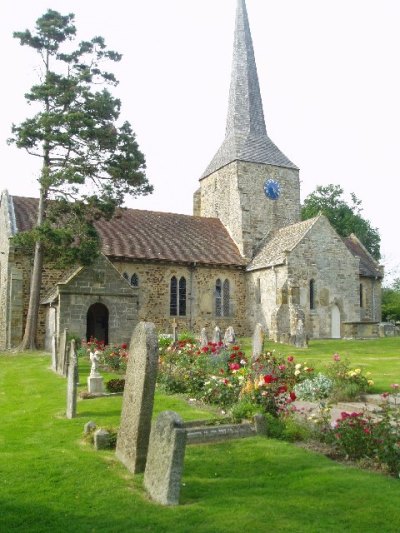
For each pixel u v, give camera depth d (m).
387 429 8.21
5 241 30.95
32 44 28.23
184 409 11.80
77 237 27.23
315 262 33.44
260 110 43.19
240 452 8.50
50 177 25.56
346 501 6.61
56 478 7.35
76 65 28.80
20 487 7.02
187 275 34.97
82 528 5.90
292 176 40.88
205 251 36.38
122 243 33.66
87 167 27.09
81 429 10.25
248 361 16.42
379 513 6.25
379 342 30.30
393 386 11.05
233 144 40.72
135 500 6.64
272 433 9.52
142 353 7.86
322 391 13.59
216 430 9.23
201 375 14.46
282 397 10.98
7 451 8.86
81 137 26.42
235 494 6.90
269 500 6.67
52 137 25.81
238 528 5.87
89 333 28.72
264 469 7.82
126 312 25.14
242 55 43.88
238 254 37.69
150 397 7.73
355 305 34.62
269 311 33.84
